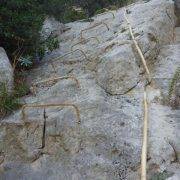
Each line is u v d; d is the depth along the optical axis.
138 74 1.52
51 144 1.28
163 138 1.21
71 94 1.48
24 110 1.40
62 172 1.20
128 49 1.58
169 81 1.49
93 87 1.51
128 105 1.39
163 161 1.15
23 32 1.72
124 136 1.23
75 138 1.25
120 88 1.47
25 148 1.30
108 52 1.66
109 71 1.51
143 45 1.62
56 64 1.77
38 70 1.75
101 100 1.39
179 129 1.25
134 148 1.18
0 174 1.28
